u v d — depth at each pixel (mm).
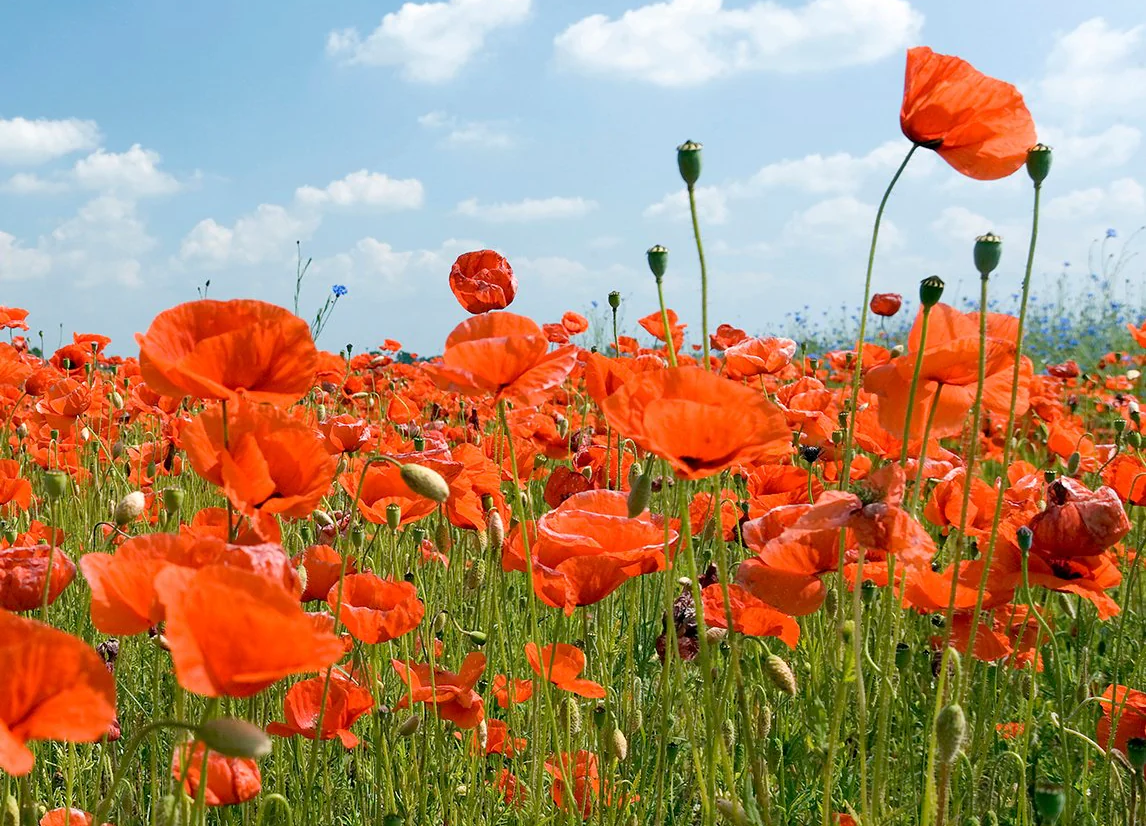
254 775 981
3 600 1021
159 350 937
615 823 1148
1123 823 1193
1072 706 1407
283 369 952
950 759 967
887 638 1019
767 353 1481
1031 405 2113
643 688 1348
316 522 1338
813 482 1453
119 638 1288
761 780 1017
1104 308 7434
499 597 1303
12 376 1780
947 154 1042
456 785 1246
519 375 1048
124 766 857
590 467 1535
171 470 1783
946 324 1037
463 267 1265
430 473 1032
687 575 1284
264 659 831
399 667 1151
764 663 1077
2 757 818
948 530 1321
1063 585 1096
